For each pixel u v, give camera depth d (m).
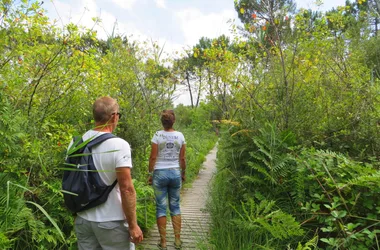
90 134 2.60
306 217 3.67
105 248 2.49
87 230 2.49
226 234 3.87
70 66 4.06
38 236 2.96
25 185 2.79
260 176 4.24
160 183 4.38
